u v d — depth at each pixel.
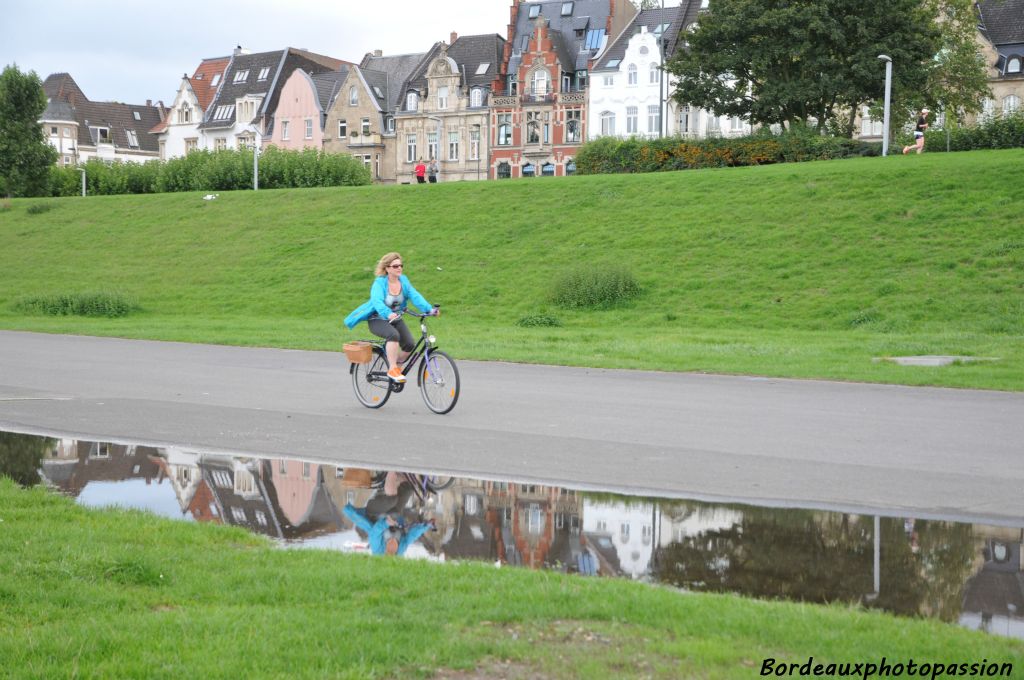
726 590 5.61
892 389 15.41
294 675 4.22
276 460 9.59
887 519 7.23
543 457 9.73
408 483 8.54
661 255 34.38
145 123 124.12
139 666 4.29
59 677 4.20
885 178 36.22
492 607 5.03
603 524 7.13
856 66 49.53
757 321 28.23
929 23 52.66
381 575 5.62
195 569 5.82
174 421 12.05
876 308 27.55
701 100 54.56
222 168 64.69
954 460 9.56
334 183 65.44
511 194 43.28
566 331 27.36
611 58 81.88
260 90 105.50
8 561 5.87
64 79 120.69
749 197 37.44
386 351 12.98
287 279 38.34
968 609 5.24
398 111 93.12
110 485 8.52
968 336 23.30
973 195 33.44
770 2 51.66
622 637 4.62
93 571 5.71
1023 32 76.06
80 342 24.64
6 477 8.67
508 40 88.75
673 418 12.37
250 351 22.30
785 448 10.22
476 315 32.12
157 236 46.56
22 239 49.09
